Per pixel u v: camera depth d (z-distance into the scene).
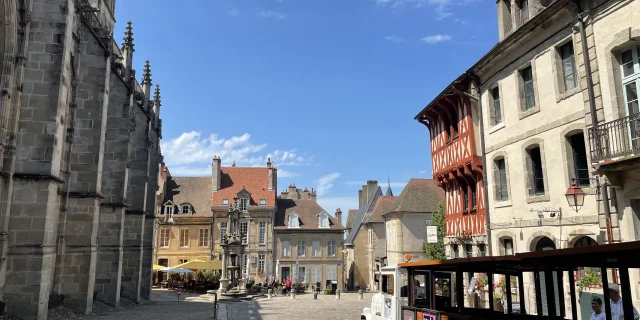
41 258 13.98
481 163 18.22
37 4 15.28
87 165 19.59
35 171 14.43
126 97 24.53
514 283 13.73
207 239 49.91
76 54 19.47
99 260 22.58
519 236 15.29
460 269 8.99
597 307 7.64
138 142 28.81
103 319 17.28
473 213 19.34
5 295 13.63
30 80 14.84
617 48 11.41
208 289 39.25
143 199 28.17
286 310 24.00
